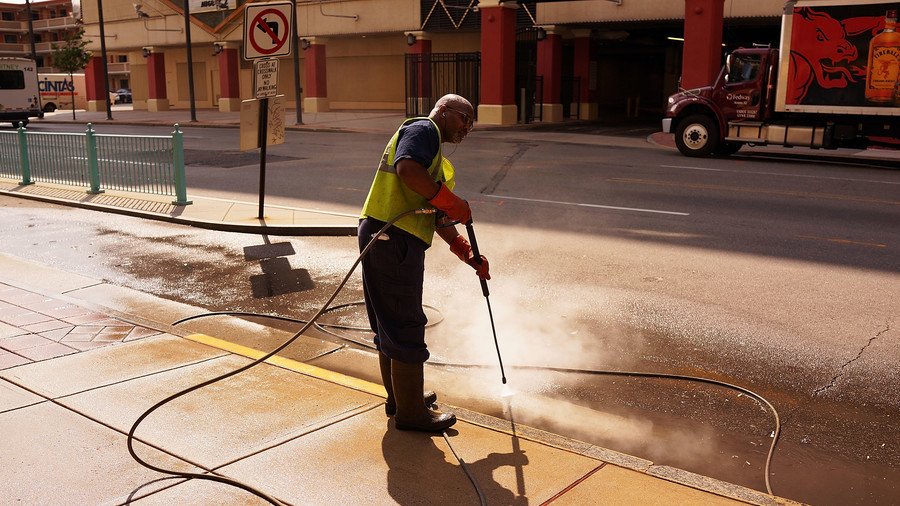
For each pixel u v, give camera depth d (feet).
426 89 113.60
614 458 11.94
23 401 13.83
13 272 24.26
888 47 54.29
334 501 10.59
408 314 12.37
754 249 28.19
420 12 113.80
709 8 77.10
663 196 40.50
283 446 12.22
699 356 17.49
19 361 15.88
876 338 18.63
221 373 15.34
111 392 14.29
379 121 108.58
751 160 59.77
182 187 37.40
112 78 273.13
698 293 22.52
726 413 14.56
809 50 57.11
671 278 24.18
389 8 117.08
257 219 33.32
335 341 18.45
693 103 61.57
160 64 158.40
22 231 32.48
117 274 25.23
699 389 15.62
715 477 12.14
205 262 26.84
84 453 11.89
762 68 59.11
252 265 26.35
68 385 14.61
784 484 11.94
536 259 26.84
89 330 18.07
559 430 13.65
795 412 14.60
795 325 19.58
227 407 13.73
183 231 32.32
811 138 57.88
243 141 31.83
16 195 42.01
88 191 41.91
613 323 19.84
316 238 30.86
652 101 147.02
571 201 39.06
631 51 134.62
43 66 317.01
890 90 54.80
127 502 10.52
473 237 12.49
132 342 17.25
